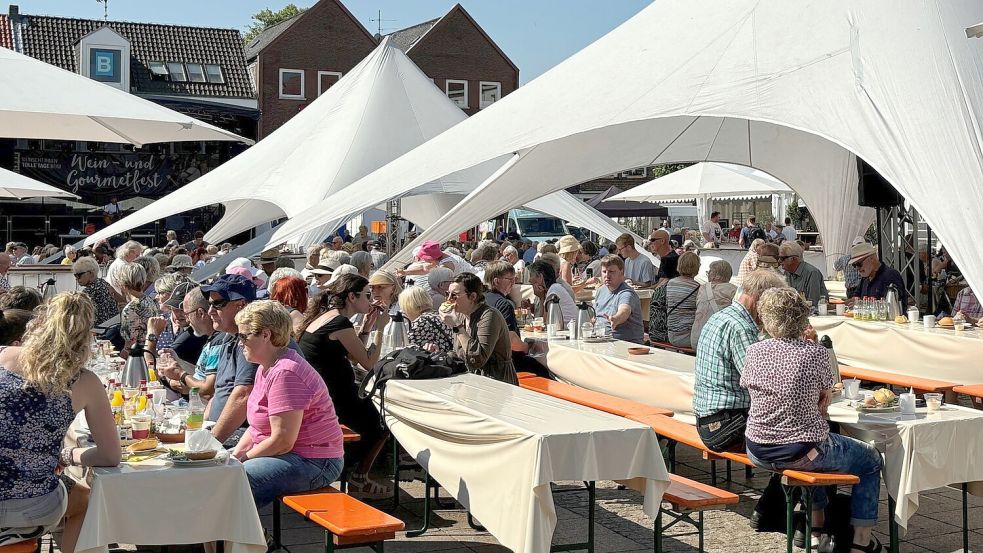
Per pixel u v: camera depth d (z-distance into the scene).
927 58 7.09
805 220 30.98
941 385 7.06
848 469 4.75
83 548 3.78
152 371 6.38
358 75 15.91
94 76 33.38
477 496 4.68
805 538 5.14
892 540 4.87
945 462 4.84
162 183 32.28
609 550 5.17
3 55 6.67
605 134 10.54
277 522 4.78
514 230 31.88
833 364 5.27
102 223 31.33
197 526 3.99
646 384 6.65
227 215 16.67
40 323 3.99
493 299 7.41
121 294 9.43
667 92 8.00
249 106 35.94
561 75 9.73
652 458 4.40
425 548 5.21
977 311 9.18
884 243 11.80
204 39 37.06
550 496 4.18
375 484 6.12
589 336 8.02
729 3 8.76
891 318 9.11
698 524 4.75
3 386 3.84
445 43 39.91
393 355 6.11
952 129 6.55
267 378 4.73
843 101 7.01
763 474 6.81
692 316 8.76
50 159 30.59
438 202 17.91
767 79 7.58
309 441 4.76
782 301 4.89
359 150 14.55
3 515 3.79
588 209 17.77
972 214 6.03
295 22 36.53
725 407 5.24
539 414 4.70
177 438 4.55
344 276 6.16
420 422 5.38
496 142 9.01
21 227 30.34
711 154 12.81
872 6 7.72
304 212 10.94
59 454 3.96
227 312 5.42
